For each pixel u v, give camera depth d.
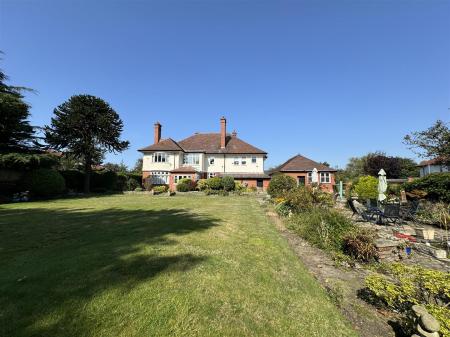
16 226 8.66
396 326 3.69
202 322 3.21
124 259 5.10
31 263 4.86
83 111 30.03
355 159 64.56
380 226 11.07
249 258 5.69
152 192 29.89
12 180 22.98
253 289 4.21
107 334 2.84
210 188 32.16
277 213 13.66
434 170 34.41
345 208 16.25
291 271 5.25
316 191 14.24
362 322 3.78
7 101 21.02
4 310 3.19
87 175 31.39
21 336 2.72
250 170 39.97
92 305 3.37
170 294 3.77
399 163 39.09
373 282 4.09
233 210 13.96
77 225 8.80
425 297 3.69
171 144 39.78
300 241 8.18
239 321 3.31
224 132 41.06
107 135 31.92
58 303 3.38
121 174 37.00
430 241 8.44
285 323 3.40
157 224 8.98
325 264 6.21
